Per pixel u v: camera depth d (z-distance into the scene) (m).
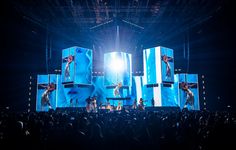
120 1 22.53
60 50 30.33
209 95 27.36
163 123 7.96
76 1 22.38
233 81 26.03
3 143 6.22
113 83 24.80
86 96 26.39
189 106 25.95
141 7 23.58
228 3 21.09
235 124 7.14
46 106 26.03
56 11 24.42
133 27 27.47
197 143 7.18
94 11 24.44
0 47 25.42
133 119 8.02
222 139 6.67
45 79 26.48
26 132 6.72
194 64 28.42
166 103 25.19
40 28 27.23
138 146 6.20
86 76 24.72
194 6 22.88
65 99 26.00
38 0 21.94
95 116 8.53
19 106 26.86
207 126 7.38
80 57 24.59
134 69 29.88
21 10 23.36
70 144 6.01
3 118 7.78
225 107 26.59
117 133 6.89
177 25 27.11
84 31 28.64
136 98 26.88
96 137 6.81
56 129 6.40
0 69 26.03
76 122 6.42
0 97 26.25
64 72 24.98
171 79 24.75
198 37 28.33
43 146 6.98
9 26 24.81
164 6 23.20
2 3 21.66
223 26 24.97
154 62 24.91
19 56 27.14
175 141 5.97
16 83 26.98
